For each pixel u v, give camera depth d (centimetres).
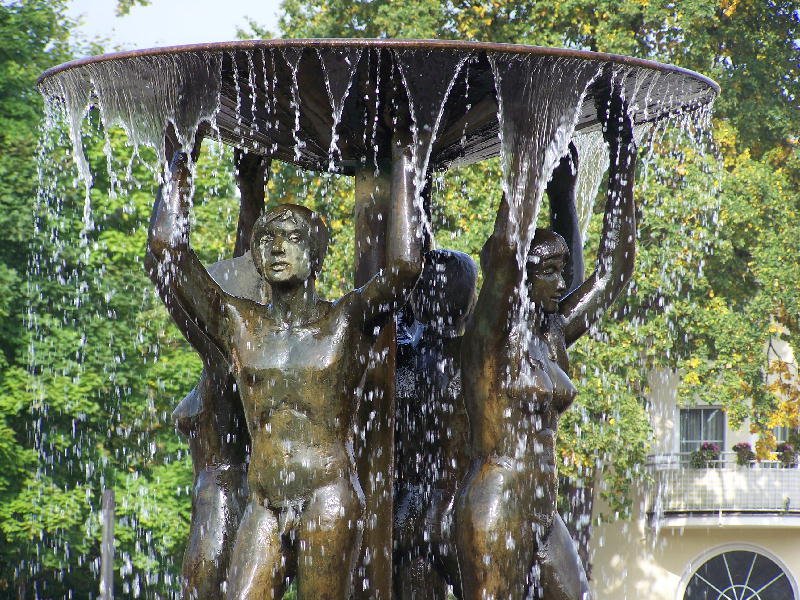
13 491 4388
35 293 4462
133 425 4691
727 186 4553
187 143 1559
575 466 4416
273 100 1603
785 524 5612
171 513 4612
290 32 4759
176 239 1538
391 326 1644
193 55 1509
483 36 4538
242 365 1502
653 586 5703
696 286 4553
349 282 4253
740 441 5878
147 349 4719
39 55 4697
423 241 1516
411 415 1709
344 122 1630
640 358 4678
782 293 4600
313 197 4303
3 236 4438
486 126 1698
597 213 4281
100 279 4606
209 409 1636
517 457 1591
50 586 4725
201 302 1528
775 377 5734
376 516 1625
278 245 1490
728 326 4572
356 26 4656
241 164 1825
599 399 4397
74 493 4469
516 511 1579
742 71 4700
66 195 4569
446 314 1708
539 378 1602
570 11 4566
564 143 1561
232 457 1639
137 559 4622
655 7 4522
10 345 4488
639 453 4500
